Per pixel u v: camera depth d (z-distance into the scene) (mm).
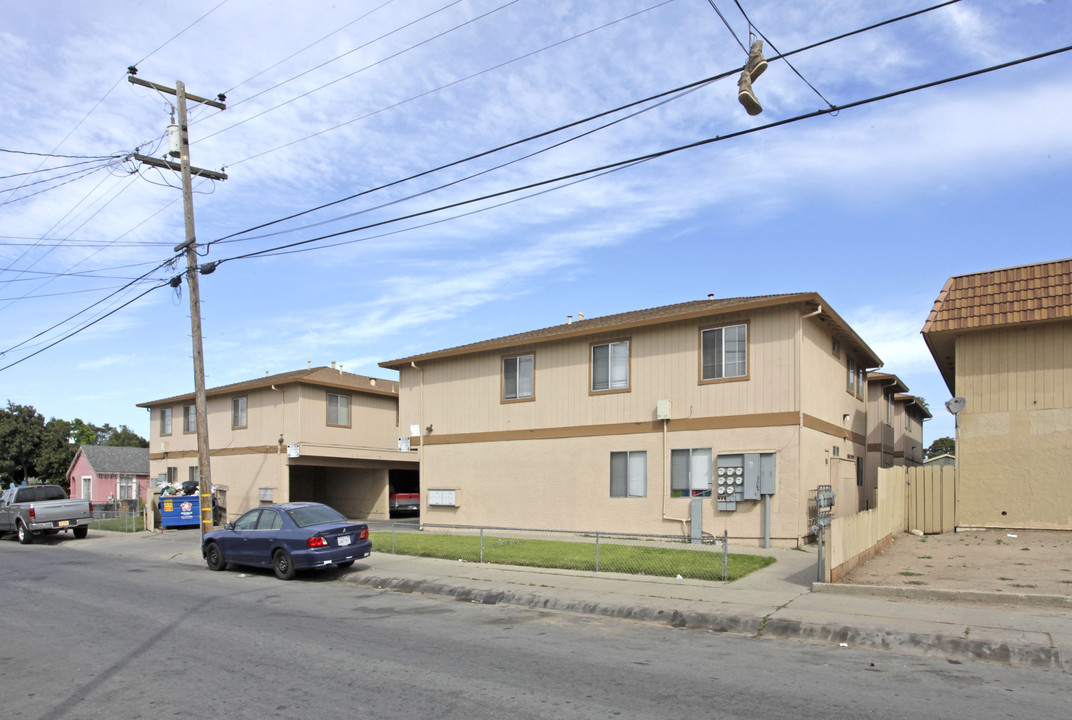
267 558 15977
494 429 23062
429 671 7887
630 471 19844
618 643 9211
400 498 34844
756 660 8266
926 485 17766
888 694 6910
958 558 14039
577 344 21375
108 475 49531
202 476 19891
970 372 17609
